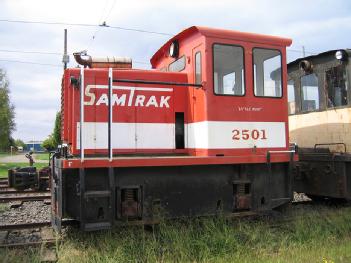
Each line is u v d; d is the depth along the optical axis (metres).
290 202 7.35
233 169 6.87
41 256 5.36
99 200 5.80
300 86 9.83
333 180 8.59
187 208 6.43
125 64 7.39
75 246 5.78
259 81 7.11
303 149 9.49
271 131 7.18
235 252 5.62
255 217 7.26
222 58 6.82
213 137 6.66
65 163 5.62
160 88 7.09
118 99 6.84
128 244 5.64
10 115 55.34
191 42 7.15
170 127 7.12
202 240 5.80
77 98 6.64
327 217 7.32
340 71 8.66
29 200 10.27
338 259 5.23
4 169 26.34
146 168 6.20
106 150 6.69
